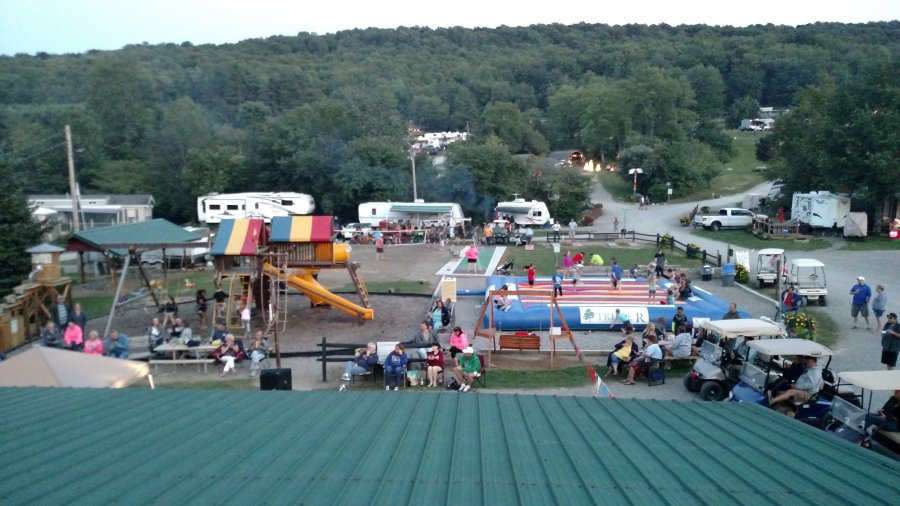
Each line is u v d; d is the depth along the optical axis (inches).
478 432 335.9
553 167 2746.1
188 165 2856.8
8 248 1310.3
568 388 732.7
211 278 1456.7
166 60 5408.5
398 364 738.2
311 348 925.8
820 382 578.9
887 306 1067.3
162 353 856.9
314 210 2736.2
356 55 6948.8
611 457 290.7
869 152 1732.3
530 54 7012.8
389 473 261.3
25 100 4082.2
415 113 5083.7
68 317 986.7
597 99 4042.8
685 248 1707.7
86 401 410.3
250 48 6929.1
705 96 4808.1
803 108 2284.7
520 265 1550.2
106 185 2888.8
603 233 2005.4
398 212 2123.5
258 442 307.7
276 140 2876.5
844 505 233.9
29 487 239.0
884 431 488.7
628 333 800.3
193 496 229.6
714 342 748.6
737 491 246.2
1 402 409.1
